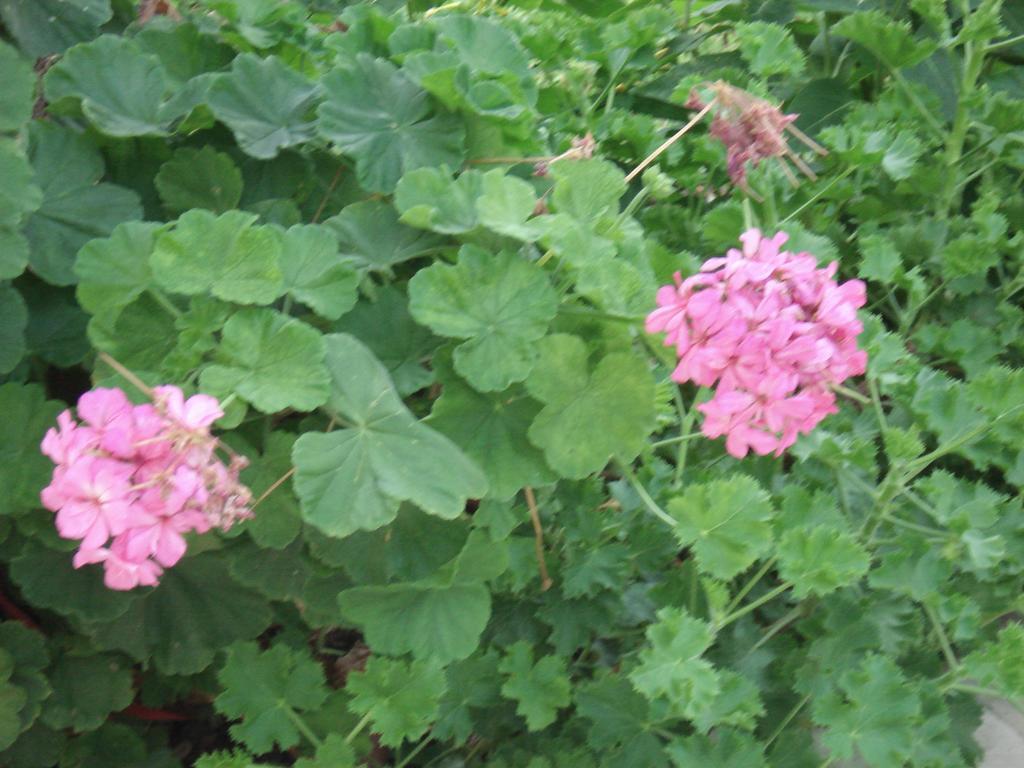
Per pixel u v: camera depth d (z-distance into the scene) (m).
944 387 0.84
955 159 1.04
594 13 1.23
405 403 0.67
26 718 0.66
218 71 0.75
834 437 0.83
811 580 0.68
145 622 0.66
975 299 1.00
